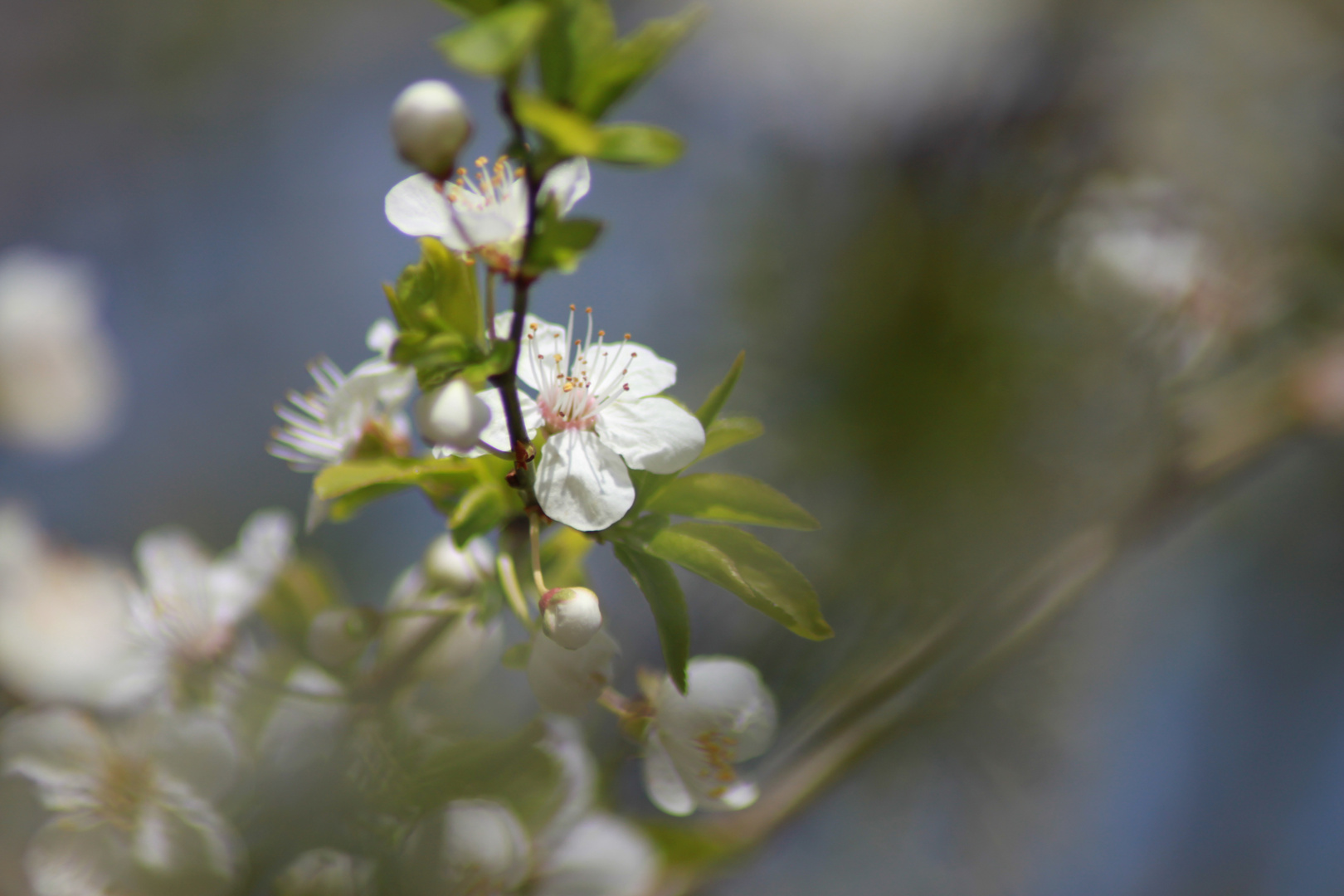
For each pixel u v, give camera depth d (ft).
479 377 1.05
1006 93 1.75
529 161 1.04
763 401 1.57
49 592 1.16
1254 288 1.60
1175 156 1.78
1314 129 1.88
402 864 1.10
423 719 1.14
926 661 1.33
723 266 1.67
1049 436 1.51
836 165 1.71
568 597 1.06
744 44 1.98
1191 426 1.50
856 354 1.55
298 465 1.12
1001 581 1.40
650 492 1.09
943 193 1.64
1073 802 1.68
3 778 1.11
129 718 1.14
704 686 1.10
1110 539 1.41
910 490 1.48
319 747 1.12
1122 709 1.86
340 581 1.78
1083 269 1.57
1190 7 1.92
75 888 1.10
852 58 1.84
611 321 1.86
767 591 1.07
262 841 1.10
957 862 1.55
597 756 1.24
